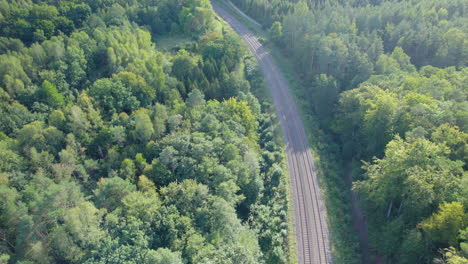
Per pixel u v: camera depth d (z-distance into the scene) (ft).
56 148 288.92
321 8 610.24
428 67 387.55
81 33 431.84
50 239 201.67
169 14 581.94
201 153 285.64
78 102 328.90
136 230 210.79
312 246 263.08
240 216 287.69
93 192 247.29
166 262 190.39
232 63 466.70
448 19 526.16
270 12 646.74
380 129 310.86
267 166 337.31
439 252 207.41
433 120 279.08
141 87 365.61
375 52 437.99
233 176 276.00
